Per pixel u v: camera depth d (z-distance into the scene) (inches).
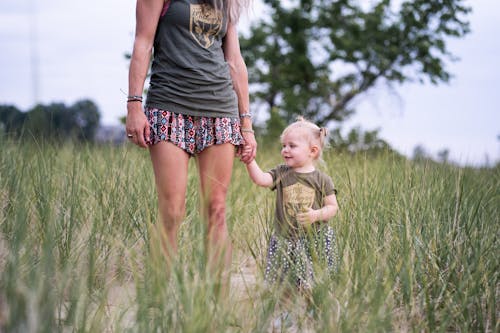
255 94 917.2
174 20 128.4
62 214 148.9
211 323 100.8
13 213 141.6
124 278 136.9
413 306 118.0
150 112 129.3
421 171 183.6
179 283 103.5
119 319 104.5
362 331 104.7
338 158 232.7
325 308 110.8
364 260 129.4
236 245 157.0
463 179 179.2
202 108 129.2
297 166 143.7
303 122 146.4
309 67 887.7
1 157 185.9
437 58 852.6
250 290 128.0
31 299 89.4
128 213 160.7
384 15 866.8
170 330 99.6
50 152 188.9
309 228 136.4
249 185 210.4
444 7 837.8
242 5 136.6
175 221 129.5
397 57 860.6
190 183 187.5
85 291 108.2
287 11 904.3
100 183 174.1
